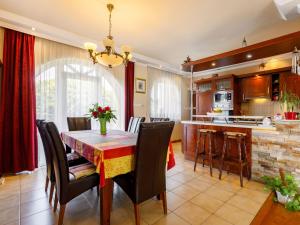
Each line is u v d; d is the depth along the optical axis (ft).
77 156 7.63
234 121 13.42
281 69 14.23
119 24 10.02
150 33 11.10
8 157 9.51
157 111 17.88
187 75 21.22
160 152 5.64
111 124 14.16
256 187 8.11
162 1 7.89
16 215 5.91
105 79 13.76
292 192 6.68
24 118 9.77
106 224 5.25
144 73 16.83
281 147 7.95
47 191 7.63
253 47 9.73
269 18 9.20
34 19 9.55
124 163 5.51
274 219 5.99
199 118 18.86
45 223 5.52
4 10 8.75
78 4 8.21
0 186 8.13
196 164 11.25
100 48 12.53
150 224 5.52
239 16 9.04
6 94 9.45
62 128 11.44
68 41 11.46
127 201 6.91
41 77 10.66
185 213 6.11
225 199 7.03
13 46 9.66
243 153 9.38
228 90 16.65
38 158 10.66
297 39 8.48
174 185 8.34
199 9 8.48
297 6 7.74
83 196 7.29
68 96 11.76
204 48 13.66
